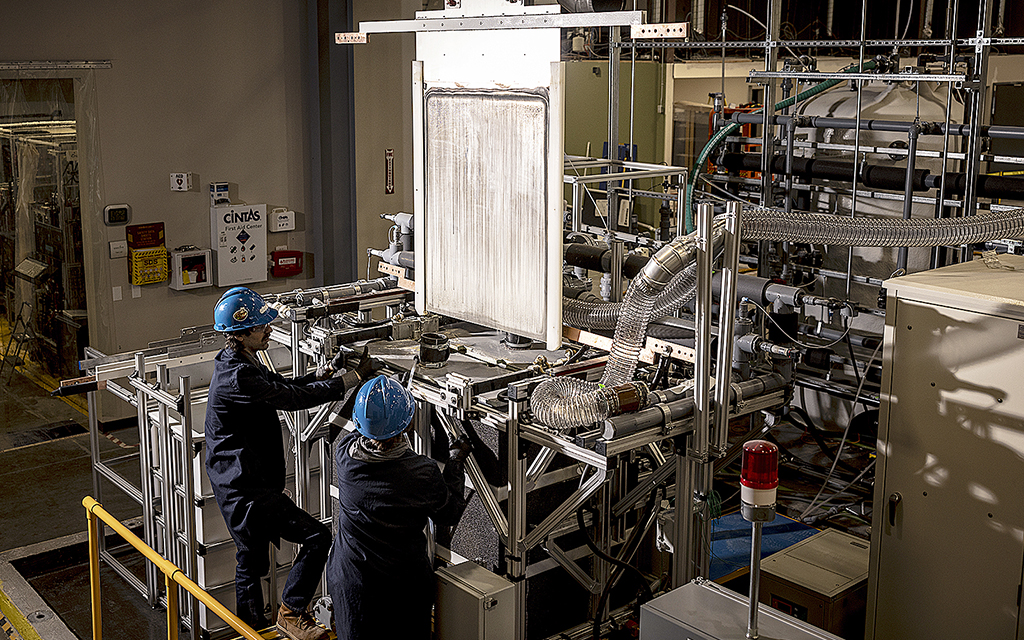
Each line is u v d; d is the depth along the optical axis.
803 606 4.38
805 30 8.43
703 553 3.96
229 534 4.68
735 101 9.53
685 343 4.04
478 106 4.18
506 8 3.95
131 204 7.52
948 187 5.74
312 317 4.75
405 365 4.37
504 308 4.29
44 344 7.70
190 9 7.57
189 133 7.75
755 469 2.67
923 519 3.87
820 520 5.85
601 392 3.62
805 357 5.60
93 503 3.83
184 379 4.32
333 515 4.90
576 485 4.26
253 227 8.14
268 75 8.16
